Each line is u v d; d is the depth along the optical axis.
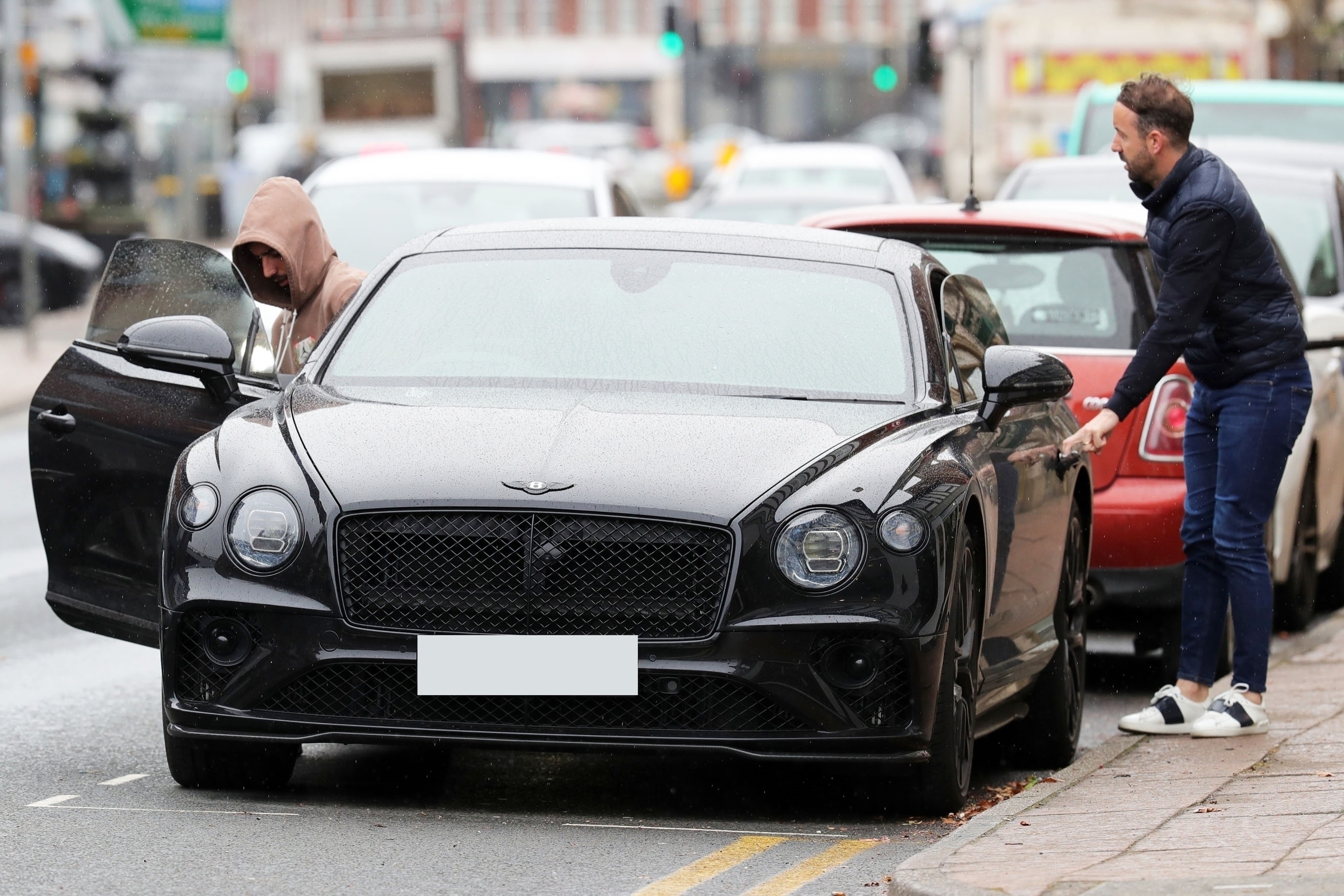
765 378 19.58
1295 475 29.53
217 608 17.66
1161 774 19.41
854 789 18.75
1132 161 21.48
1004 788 20.31
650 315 20.25
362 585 17.48
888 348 20.08
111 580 20.23
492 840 17.20
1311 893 14.24
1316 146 43.66
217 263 21.02
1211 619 21.94
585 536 17.28
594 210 36.06
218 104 89.75
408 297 20.72
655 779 20.11
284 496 17.69
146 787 19.12
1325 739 21.05
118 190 106.56
